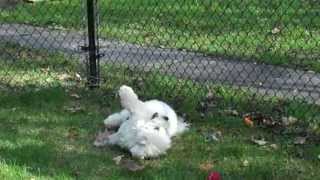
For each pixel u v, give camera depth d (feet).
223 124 22.62
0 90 25.90
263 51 32.14
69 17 39.75
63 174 18.70
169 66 29.71
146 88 26.14
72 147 20.80
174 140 21.35
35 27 37.83
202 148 20.76
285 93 26.32
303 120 22.97
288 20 37.81
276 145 21.01
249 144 21.12
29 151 20.27
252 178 18.74
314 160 19.94
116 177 18.63
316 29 36.06
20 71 28.32
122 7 41.98
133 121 20.38
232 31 35.88
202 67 29.63
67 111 23.76
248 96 25.46
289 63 30.35
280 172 19.12
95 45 26.09
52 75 27.71
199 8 40.60
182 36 35.17
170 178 18.54
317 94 26.17
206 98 25.08
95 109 23.98
